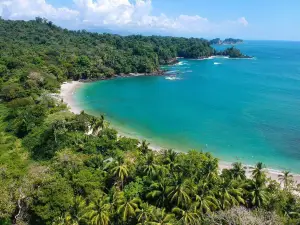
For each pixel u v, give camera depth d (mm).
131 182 55344
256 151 87250
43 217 46781
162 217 44656
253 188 53344
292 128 106125
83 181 54219
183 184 49625
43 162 69875
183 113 123688
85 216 45906
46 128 85688
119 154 68250
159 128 105312
